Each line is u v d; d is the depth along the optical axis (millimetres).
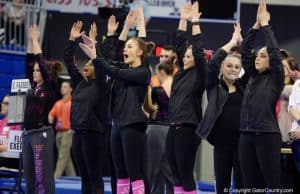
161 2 23516
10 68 24219
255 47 21891
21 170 16391
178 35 13891
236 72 13047
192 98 13484
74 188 18750
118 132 13781
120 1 24078
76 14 25188
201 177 21938
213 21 23625
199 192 19656
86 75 14508
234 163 13008
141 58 13836
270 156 12211
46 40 24672
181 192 13625
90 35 14977
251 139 12383
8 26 24547
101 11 20312
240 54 13219
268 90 12305
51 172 14922
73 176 22484
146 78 13648
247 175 12516
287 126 14984
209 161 21891
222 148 13008
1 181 19828
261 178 12633
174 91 13680
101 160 14453
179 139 13398
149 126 15664
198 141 13555
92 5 24656
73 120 14406
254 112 12312
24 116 15062
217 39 23828
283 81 12391
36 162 14836
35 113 14836
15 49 24438
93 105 14266
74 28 14984
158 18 23953
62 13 25219
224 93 13086
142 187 13617
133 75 13523
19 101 16109
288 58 14758
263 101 12273
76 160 14633
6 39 24531
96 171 14328
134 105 13625
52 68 15164
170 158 13672
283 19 26641
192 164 13492
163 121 15648
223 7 23609
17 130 16812
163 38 22422
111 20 14789
